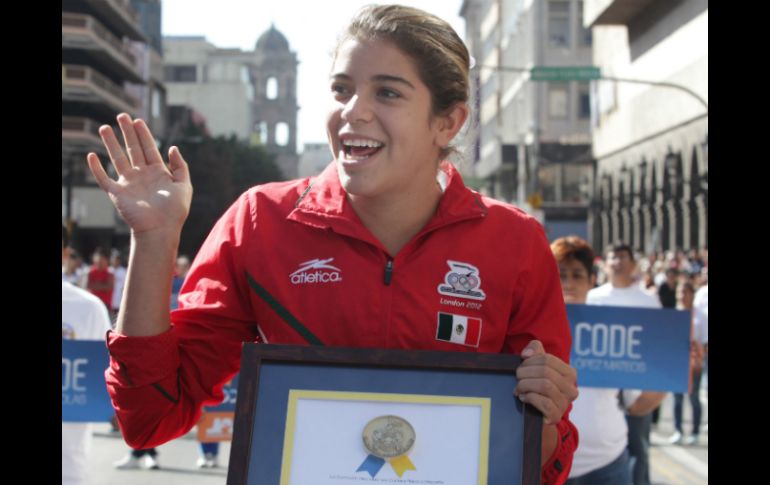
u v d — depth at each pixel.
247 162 88.38
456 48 2.62
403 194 2.63
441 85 2.57
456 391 2.42
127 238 65.25
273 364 2.43
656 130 43.22
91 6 58.25
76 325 5.79
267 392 2.41
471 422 2.40
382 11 2.56
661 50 42.28
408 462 2.39
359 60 2.52
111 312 22.03
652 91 43.69
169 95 128.75
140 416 2.57
